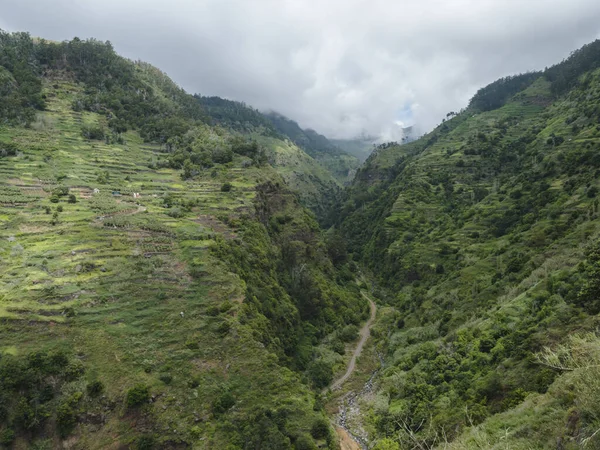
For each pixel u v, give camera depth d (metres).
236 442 40.97
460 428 40.53
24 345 48.38
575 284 48.44
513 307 56.75
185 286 61.47
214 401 45.19
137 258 67.25
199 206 93.69
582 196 86.81
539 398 32.50
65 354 47.75
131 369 47.31
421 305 91.81
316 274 103.31
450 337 65.88
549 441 20.92
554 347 40.03
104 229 77.31
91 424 42.81
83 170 111.12
